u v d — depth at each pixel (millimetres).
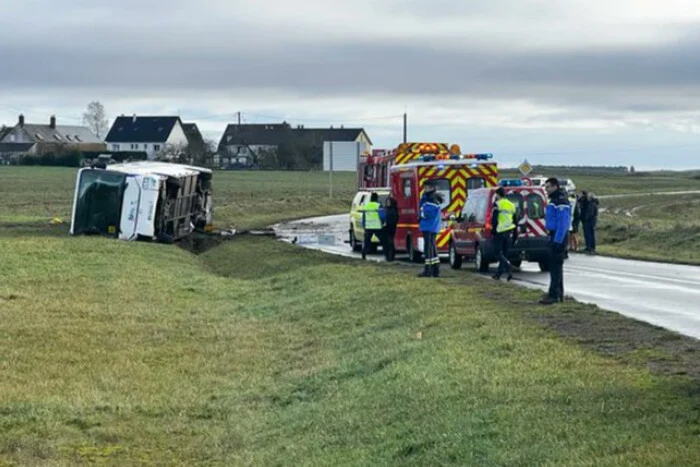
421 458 9219
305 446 10836
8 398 13203
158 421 12547
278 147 155375
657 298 20750
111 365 15766
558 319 15922
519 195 26969
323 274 25688
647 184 135125
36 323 19125
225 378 15078
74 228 40375
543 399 10398
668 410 9414
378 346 15594
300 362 15922
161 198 40312
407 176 32219
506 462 8500
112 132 170250
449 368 12586
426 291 20328
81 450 11086
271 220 62625
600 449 8359
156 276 27391
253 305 22359
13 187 91500
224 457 11008
